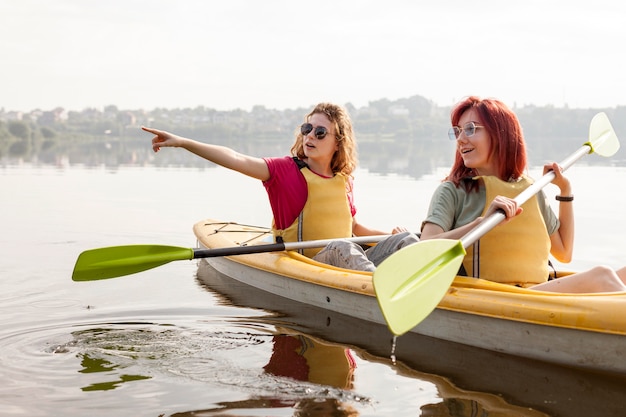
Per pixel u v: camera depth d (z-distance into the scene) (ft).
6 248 17.56
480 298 9.32
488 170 10.71
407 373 8.35
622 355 8.02
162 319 10.94
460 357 9.01
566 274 11.57
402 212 23.53
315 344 9.62
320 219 13.66
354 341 9.80
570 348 8.43
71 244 18.20
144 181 37.14
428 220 10.29
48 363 8.66
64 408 7.23
